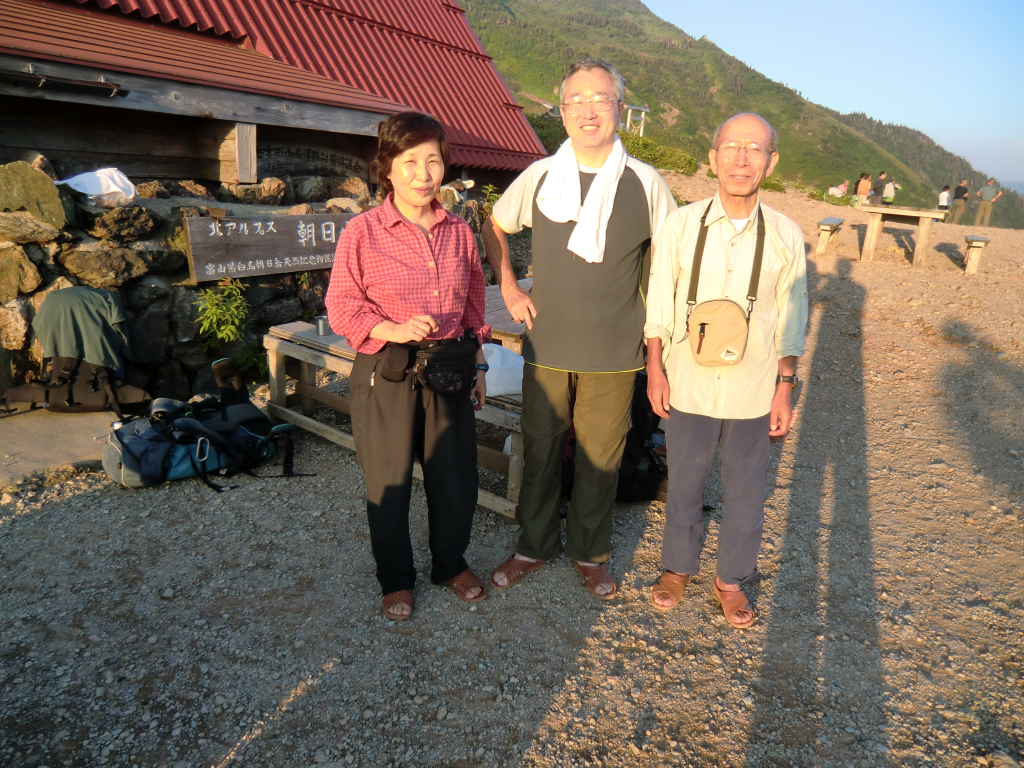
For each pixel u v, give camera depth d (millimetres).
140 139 5602
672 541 2656
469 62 10859
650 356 2447
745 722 2168
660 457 3750
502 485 3744
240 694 2186
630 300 2510
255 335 5301
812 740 2100
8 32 4516
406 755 1993
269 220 5238
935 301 7426
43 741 1960
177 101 5188
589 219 2350
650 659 2443
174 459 3500
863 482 3895
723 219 2270
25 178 4039
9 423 3863
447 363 2344
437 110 9469
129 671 2250
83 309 4004
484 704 2199
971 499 3693
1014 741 2107
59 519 3133
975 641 2588
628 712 2193
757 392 2363
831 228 9812
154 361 4648
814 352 6039
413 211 2309
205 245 4805
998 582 2965
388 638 2486
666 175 18281
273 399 4312
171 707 2113
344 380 5305
